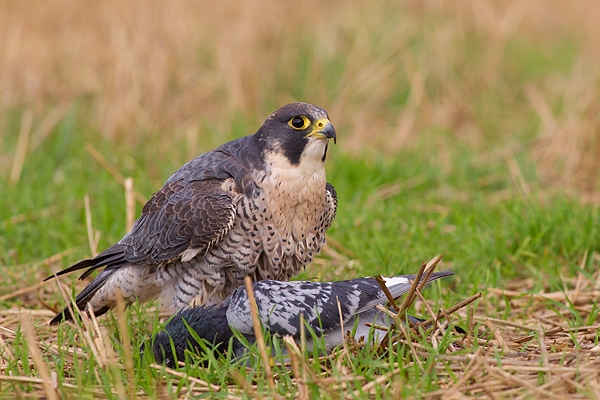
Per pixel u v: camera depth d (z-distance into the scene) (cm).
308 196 880
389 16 2348
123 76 1836
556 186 1467
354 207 1304
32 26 2045
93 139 1747
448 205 1388
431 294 1009
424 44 2186
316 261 1141
